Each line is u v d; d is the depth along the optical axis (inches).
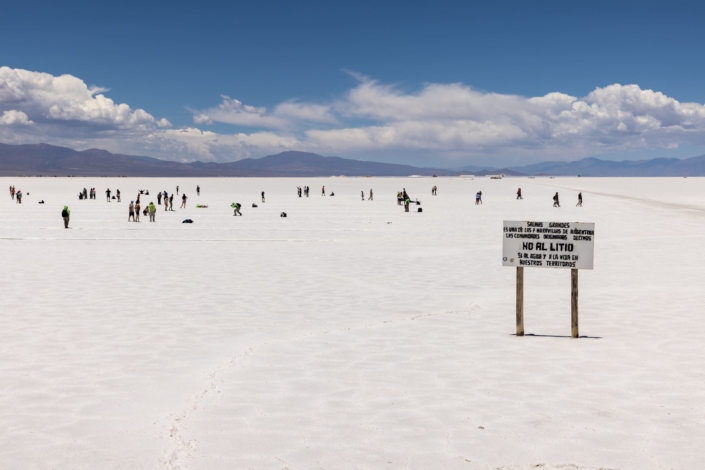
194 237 1203.9
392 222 1630.2
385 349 361.1
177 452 214.4
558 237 385.7
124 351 355.9
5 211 2129.7
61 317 455.2
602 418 246.8
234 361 334.6
